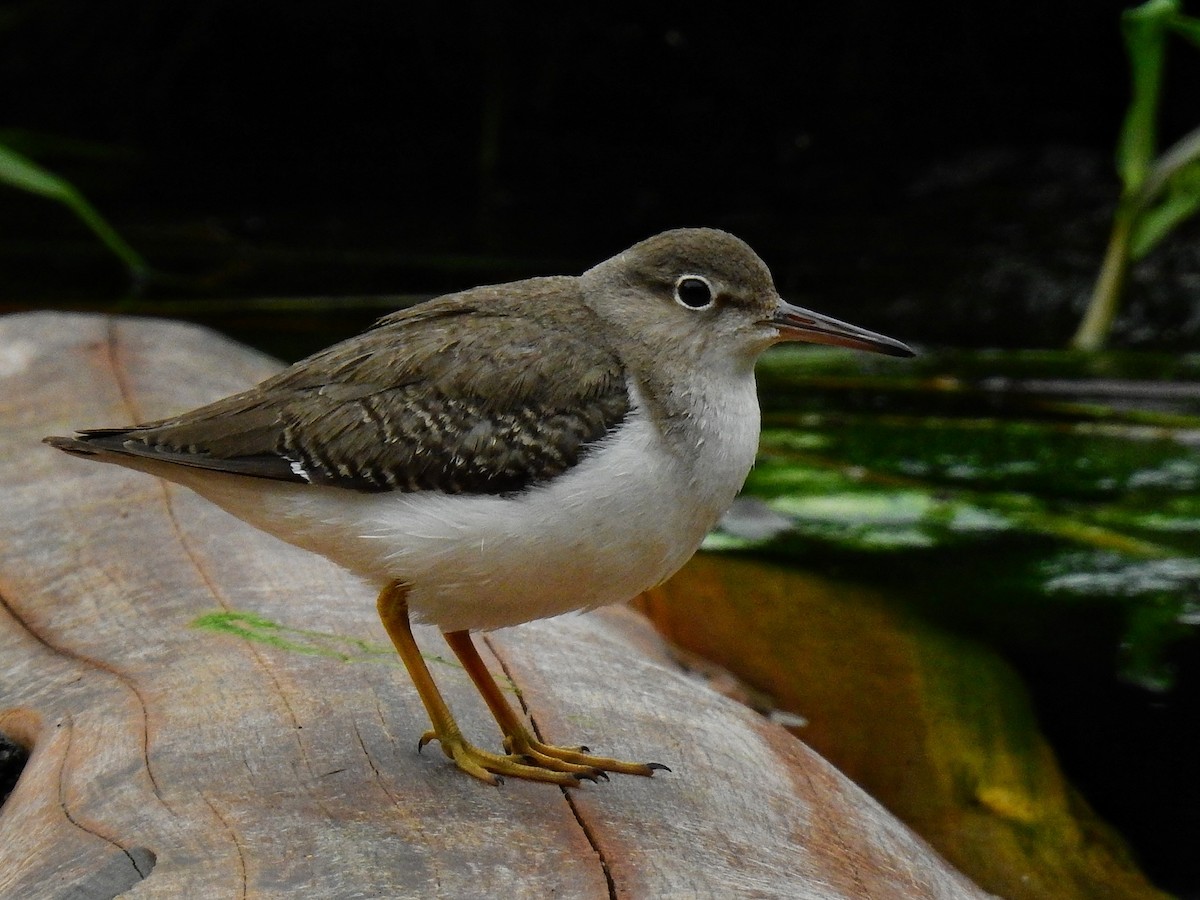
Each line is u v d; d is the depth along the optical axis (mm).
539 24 26781
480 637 9273
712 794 7480
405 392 7504
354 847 6441
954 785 10922
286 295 21531
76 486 11055
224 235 24250
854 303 21938
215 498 7797
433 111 27844
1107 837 10359
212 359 14125
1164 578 14227
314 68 27672
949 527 15367
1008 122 26625
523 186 26453
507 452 7355
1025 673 12531
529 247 23953
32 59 27219
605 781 7434
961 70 26531
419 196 26344
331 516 7473
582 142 27438
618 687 8742
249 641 8625
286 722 7664
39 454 11617
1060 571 14422
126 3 26875
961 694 12117
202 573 9656
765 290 8070
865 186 26125
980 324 21344
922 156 26719
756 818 7367
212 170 26969
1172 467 16812
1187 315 21312
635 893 6215
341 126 27828
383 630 9008
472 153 27531
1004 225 24375
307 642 8664
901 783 10914
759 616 13227
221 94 27672
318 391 7629
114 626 9078
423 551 7242
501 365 7531
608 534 7305
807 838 7352
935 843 10273
